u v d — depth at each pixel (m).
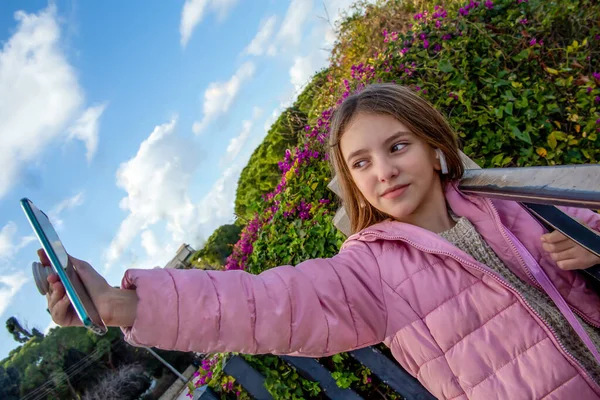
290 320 0.87
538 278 1.01
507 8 2.97
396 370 1.47
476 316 0.96
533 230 1.11
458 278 0.99
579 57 2.78
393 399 1.64
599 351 1.02
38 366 21.11
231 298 0.83
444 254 0.99
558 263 1.00
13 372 20.94
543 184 0.75
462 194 1.16
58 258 0.59
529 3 3.17
